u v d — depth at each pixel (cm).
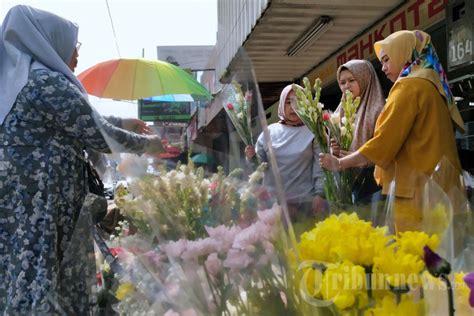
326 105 666
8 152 162
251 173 123
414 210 129
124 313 120
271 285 109
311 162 235
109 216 154
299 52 571
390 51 242
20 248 156
